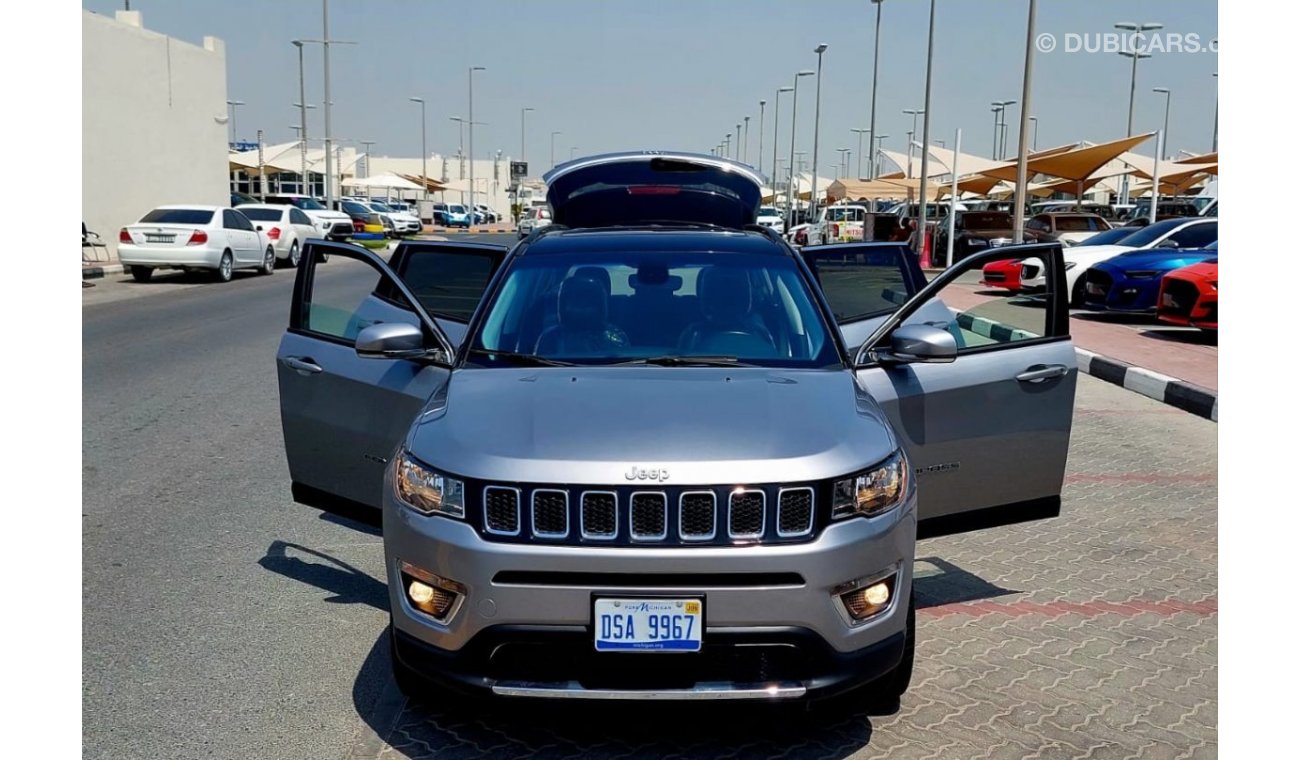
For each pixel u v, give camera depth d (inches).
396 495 136.9
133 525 234.7
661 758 137.0
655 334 167.5
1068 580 206.8
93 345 511.8
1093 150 1021.2
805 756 137.4
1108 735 143.3
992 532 240.2
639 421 135.2
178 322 608.7
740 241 188.9
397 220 1759.4
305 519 240.7
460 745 140.7
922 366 168.2
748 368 157.9
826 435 134.1
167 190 1163.9
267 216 1113.4
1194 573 210.7
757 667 128.0
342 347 180.7
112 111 1054.4
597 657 125.5
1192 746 140.3
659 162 236.7
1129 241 692.1
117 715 148.1
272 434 323.6
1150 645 174.1
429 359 169.2
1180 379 411.5
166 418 345.4
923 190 1163.3
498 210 4136.3
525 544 125.7
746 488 125.6
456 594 128.4
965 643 175.0
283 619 183.3
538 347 166.1
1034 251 174.4
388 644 173.6
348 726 145.9
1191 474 293.9
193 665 164.7
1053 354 175.0
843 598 128.6
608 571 124.0
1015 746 140.2
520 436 133.2
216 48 1284.4
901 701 153.2
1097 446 329.1
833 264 236.5
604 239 189.2
